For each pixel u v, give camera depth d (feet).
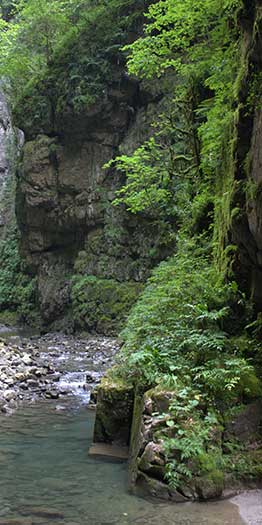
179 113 51.06
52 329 73.82
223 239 24.17
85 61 67.51
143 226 65.46
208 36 34.65
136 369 22.17
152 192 41.47
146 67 39.06
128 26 66.13
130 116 69.92
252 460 16.88
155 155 42.29
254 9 17.65
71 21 75.77
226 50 28.71
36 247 78.02
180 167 48.14
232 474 16.40
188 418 17.28
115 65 67.31
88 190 70.90
